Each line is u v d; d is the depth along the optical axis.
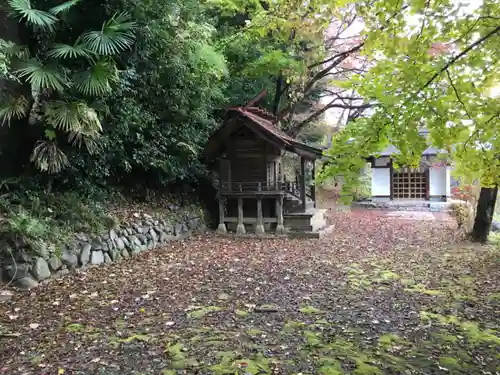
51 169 6.20
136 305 4.95
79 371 3.24
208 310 4.79
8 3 5.35
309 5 4.51
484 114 2.10
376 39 2.19
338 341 3.91
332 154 2.22
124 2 6.51
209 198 12.38
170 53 8.58
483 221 9.84
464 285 5.99
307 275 6.56
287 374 3.22
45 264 5.79
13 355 3.53
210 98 11.19
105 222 7.45
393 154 2.40
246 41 11.64
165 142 9.44
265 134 10.28
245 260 7.66
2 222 5.56
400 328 4.30
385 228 12.77
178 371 3.25
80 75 5.88
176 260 7.56
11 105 5.55
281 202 10.59
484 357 3.62
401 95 2.10
